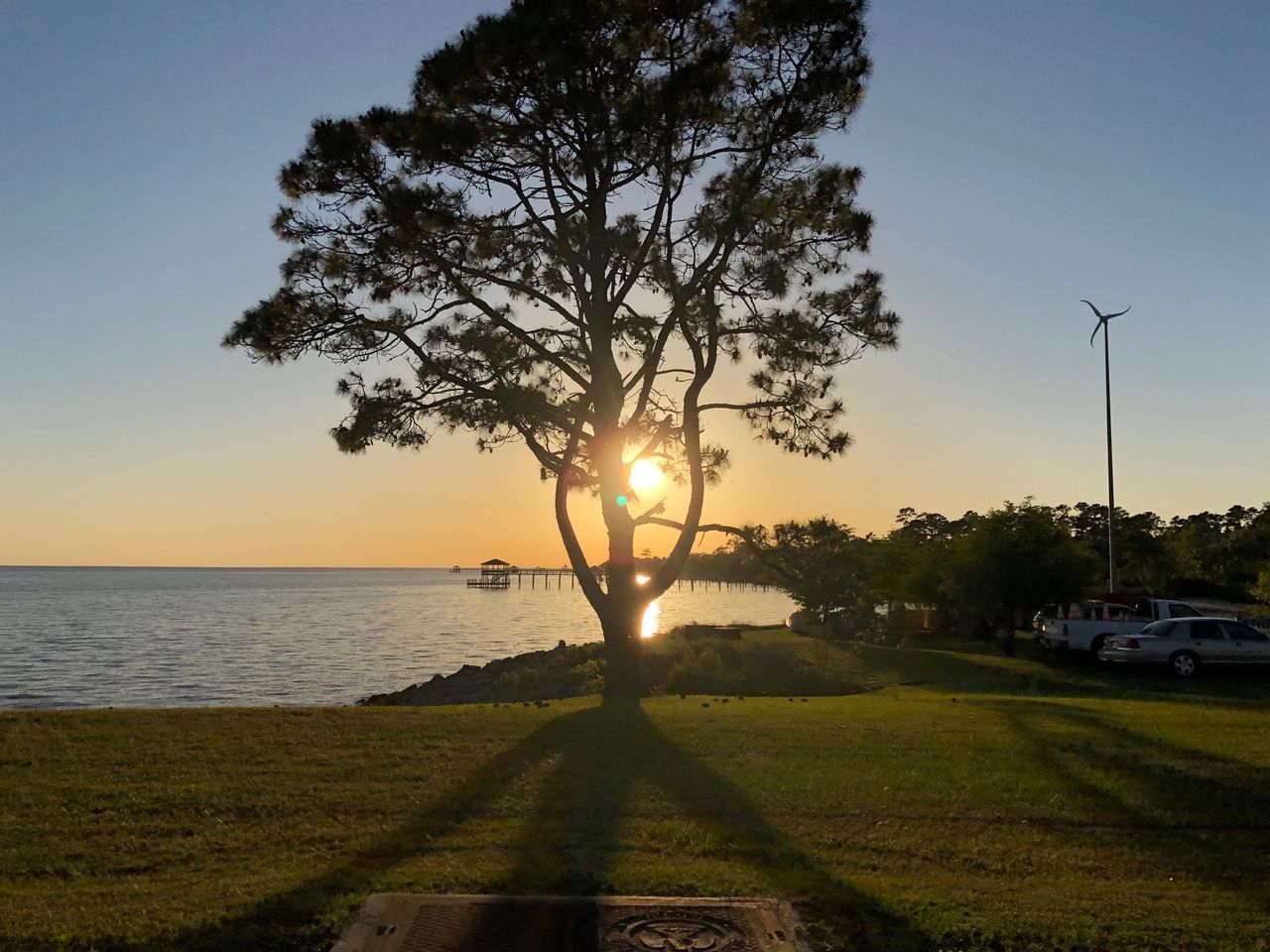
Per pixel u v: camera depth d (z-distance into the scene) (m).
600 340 19.89
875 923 6.67
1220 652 27.12
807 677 26.00
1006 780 10.64
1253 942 6.50
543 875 7.43
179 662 45.59
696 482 20.52
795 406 21.50
